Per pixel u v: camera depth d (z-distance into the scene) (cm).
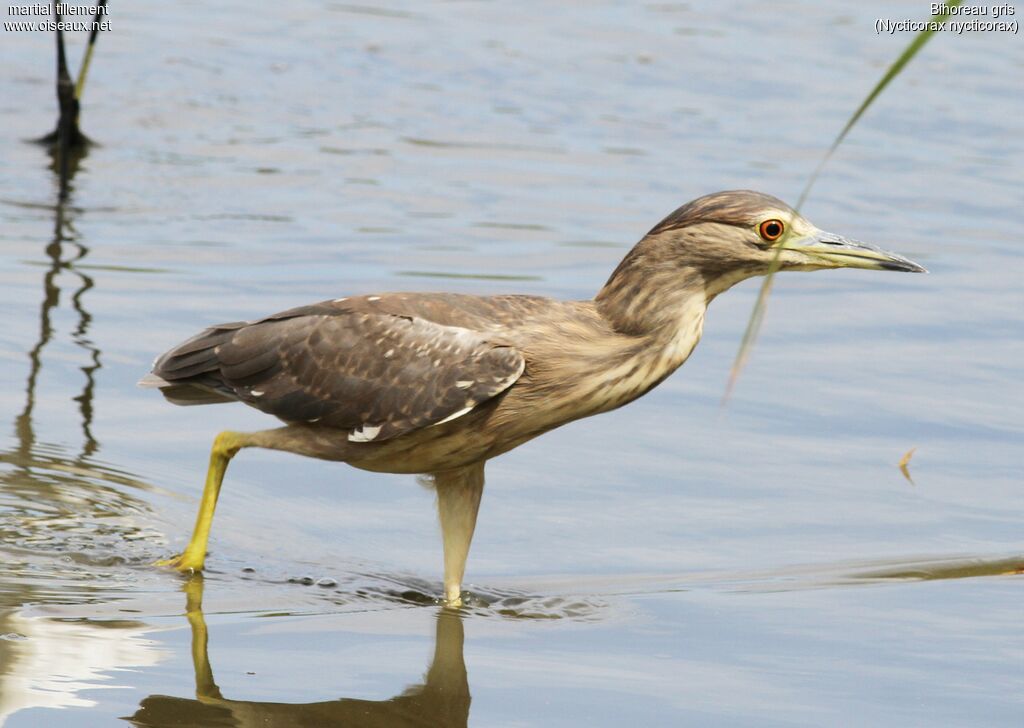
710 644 974
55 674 888
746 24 2695
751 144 2169
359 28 2616
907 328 1593
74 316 1502
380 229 1809
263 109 2234
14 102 2197
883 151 2169
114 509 1150
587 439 1328
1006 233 1886
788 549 1139
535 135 2175
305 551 1118
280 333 1052
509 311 1030
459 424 1016
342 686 895
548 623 1009
